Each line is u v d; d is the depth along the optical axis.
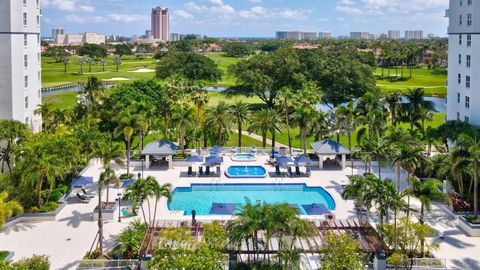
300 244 34.28
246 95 113.00
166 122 65.69
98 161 60.00
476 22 53.81
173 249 28.19
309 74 107.00
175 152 57.97
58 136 48.44
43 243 37.03
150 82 78.75
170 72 131.00
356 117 60.47
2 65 51.00
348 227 36.84
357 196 36.59
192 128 64.12
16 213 40.88
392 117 66.50
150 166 59.31
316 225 37.28
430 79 168.75
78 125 57.34
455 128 53.16
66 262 33.94
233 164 60.75
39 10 58.56
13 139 47.28
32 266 29.09
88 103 66.44
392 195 33.56
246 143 76.06
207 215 42.53
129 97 70.06
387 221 37.25
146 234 34.91
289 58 107.62
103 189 49.97
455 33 59.56
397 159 43.78
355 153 58.41
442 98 127.00
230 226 30.34
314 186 52.00
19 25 52.06
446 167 43.19
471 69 55.03
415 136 57.62
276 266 29.38
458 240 37.94
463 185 48.34
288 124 68.25
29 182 40.56
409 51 198.00
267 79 105.38
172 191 50.75
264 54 120.19
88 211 43.94
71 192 48.09
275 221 29.02
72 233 39.03
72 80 158.12
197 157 56.62
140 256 32.47
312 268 31.98
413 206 45.38
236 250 31.95
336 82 103.38
